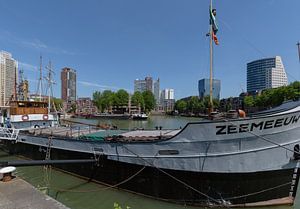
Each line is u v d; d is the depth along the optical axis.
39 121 21.80
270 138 9.08
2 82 38.59
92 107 152.12
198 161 9.45
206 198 9.47
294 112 9.16
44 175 13.79
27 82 26.77
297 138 9.38
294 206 9.62
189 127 9.45
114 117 88.19
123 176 11.00
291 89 60.62
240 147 9.06
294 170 9.45
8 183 5.85
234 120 8.94
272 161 9.19
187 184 9.67
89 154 12.20
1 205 4.64
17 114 20.19
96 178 11.98
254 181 9.21
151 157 10.25
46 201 4.85
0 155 18.86
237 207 9.30
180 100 148.50
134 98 105.38
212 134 9.17
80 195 10.90
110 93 113.94
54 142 14.27
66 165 13.56
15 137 17.88
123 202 10.12
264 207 9.36
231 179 9.20
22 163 8.96
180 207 9.66
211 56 11.46
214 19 11.60
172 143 9.81
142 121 75.75
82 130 17.19
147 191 10.39
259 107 75.00
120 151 11.03
